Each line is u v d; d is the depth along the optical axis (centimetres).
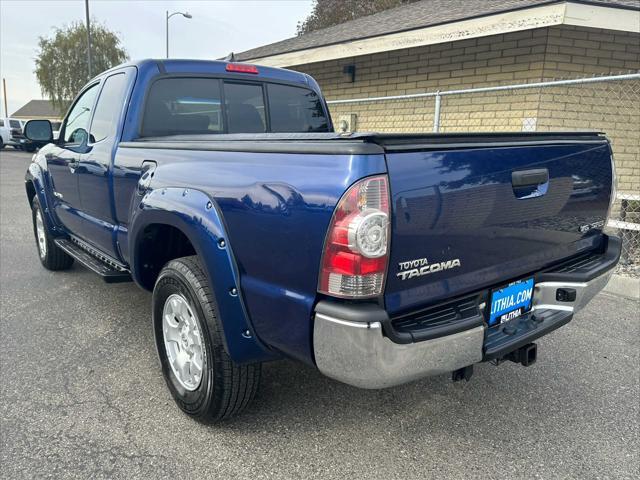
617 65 834
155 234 308
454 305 232
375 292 196
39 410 293
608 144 306
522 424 287
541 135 260
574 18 689
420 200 202
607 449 265
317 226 197
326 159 199
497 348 238
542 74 802
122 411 293
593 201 297
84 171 394
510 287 256
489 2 957
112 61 3828
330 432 277
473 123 908
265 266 222
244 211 227
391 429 280
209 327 253
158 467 247
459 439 272
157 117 362
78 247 471
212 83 385
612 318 443
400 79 1026
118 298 480
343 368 203
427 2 1286
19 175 1681
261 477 242
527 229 254
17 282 528
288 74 430
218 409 266
